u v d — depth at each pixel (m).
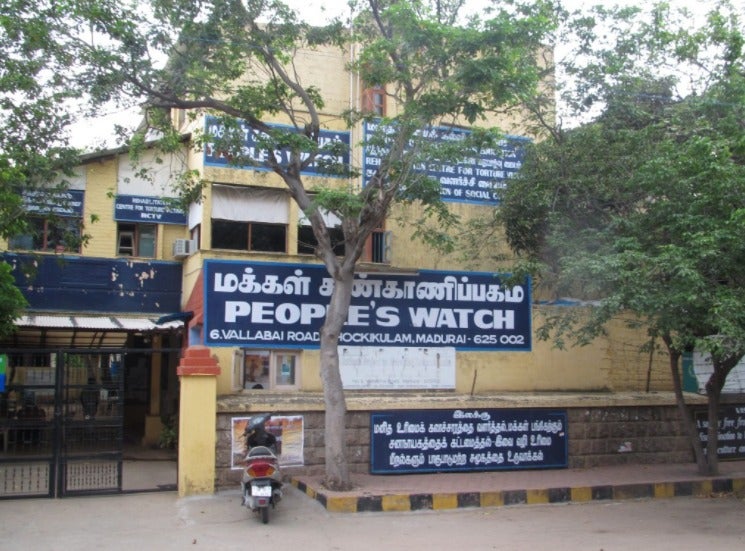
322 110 14.59
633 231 10.58
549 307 14.66
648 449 13.17
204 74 10.80
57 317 14.20
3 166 10.38
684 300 8.75
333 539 8.23
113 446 10.33
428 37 10.21
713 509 10.11
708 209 9.44
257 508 8.91
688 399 13.59
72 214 14.80
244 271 13.11
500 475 11.70
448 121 14.84
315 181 14.23
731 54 12.43
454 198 14.77
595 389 14.70
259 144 10.44
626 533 8.66
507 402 12.25
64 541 7.99
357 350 13.46
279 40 11.22
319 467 11.41
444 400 12.09
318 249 10.80
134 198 15.20
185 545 7.91
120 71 10.29
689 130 11.63
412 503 9.74
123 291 14.96
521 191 13.00
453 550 7.83
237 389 12.80
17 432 9.97
